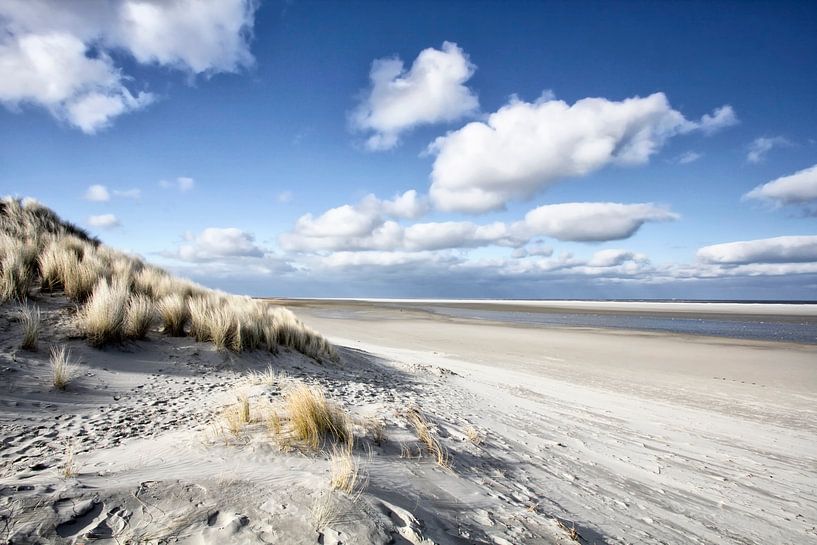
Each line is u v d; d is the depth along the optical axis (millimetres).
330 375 9875
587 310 87000
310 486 2695
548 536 3072
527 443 6551
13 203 14414
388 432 4926
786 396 12719
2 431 4172
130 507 2236
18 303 8047
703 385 14180
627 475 5809
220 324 9141
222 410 5258
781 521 4855
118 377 6605
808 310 92438
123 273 10805
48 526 1952
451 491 3533
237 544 1950
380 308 74625
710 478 6129
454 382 12766
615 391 12820
